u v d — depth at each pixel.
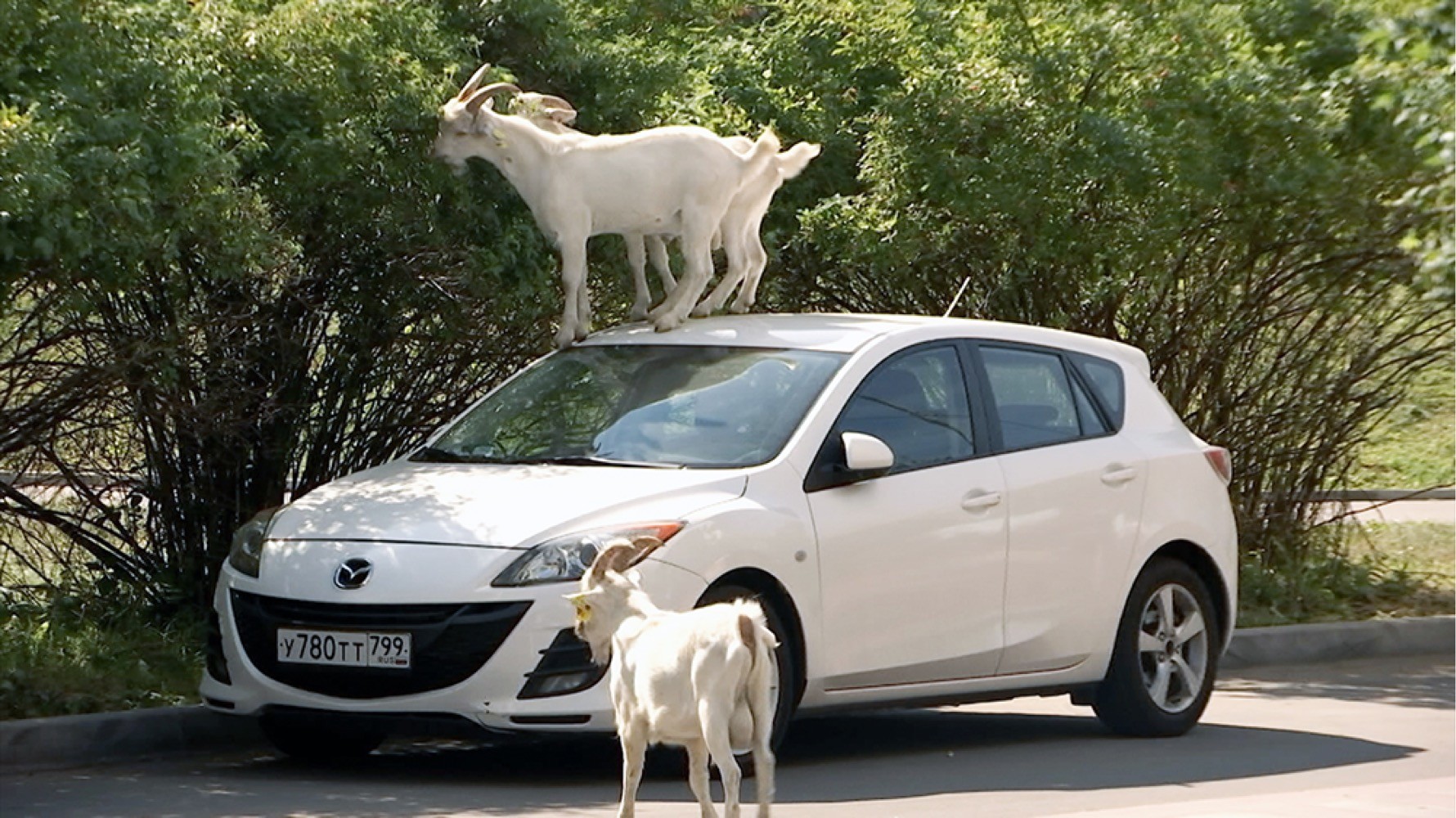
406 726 31.95
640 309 40.75
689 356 37.19
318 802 31.80
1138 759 37.44
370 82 40.06
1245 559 58.75
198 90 36.12
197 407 41.41
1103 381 40.22
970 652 36.06
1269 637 52.31
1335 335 57.88
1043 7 50.28
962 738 40.22
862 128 53.38
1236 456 58.25
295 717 32.81
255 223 37.41
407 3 41.50
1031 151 48.66
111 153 33.69
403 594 31.70
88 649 40.22
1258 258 54.34
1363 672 51.47
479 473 34.88
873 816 30.91
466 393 45.88
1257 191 50.00
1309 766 37.12
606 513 32.38
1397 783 35.22
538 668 31.20
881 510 34.81
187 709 36.94
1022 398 38.44
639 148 38.69
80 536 43.88
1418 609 58.09
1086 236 50.00
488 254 41.91
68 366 40.09
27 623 41.97
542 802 31.83
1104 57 49.12
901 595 34.94
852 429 35.28
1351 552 65.44
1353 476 66.62
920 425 36.34
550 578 31.39
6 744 34.66
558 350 38.81
